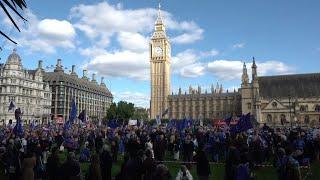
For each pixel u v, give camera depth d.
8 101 145.50
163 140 33.81
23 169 17.55
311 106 174.88
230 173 18.67
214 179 26.16
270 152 36.25
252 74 192.88
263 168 31.52
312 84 182.62
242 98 198.25
